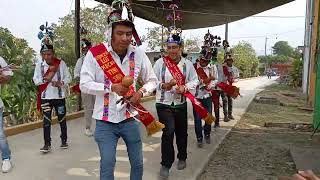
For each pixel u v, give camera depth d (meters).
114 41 3.63
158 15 12.94
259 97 19.34
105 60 3.64
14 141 7.45
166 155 5.32
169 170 5.73
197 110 5.54
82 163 6.05
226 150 7.48
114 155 3.68
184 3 11.89
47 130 6.59
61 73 6.69
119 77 3.62
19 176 5.37
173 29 5.49
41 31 6.53
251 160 6.75
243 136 8.97
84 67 3.70
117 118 3.68
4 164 5.52
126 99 3.66
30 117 9.20
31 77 9.07
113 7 3.63
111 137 3.70
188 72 5.47
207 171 6.05
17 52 9.15
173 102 5.33
